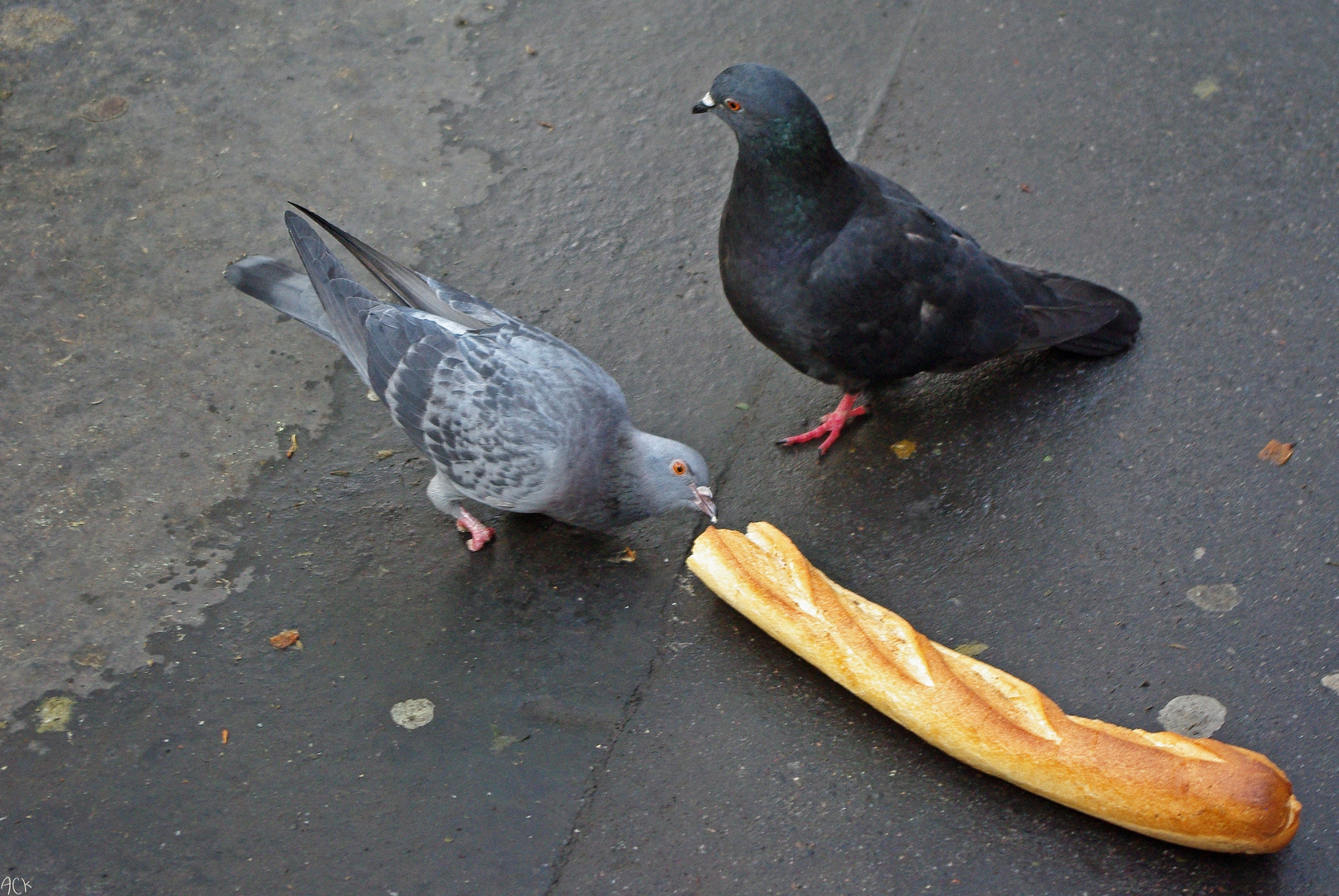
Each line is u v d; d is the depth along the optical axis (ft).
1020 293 4.53
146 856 3.88
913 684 3.92
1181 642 4.15
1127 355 4.69
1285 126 5.20
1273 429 4.50
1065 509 4.40
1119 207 5.04
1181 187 5.08
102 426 4.60
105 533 4.39
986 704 3.88
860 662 3.97
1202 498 4.39
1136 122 5.26
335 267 4.36
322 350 4.79
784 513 4.45
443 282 4.84
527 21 5.67
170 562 4.35
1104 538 4.34
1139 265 4.90
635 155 5.28
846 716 4.05
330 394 4.69
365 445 4.59
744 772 3.98
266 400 4.67
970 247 4.44
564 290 4.94
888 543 4.37
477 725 4.07
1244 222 4.97
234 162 5.26
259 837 3.90
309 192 5.19
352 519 4.44
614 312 4.89
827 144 4.24
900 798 3.92
